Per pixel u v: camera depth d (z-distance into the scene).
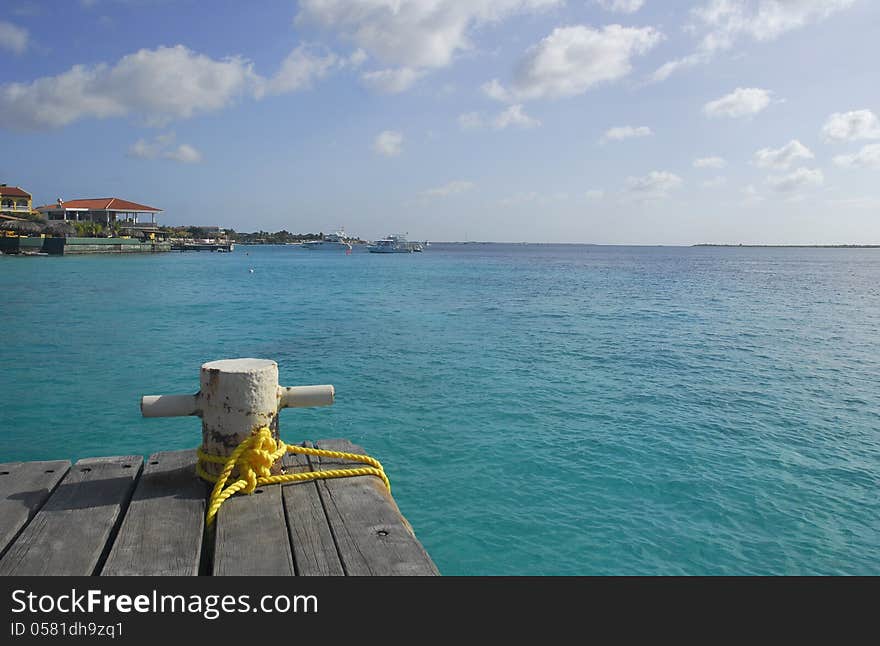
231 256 130.12
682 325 28.19
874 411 13.36
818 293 50.88
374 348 21.12
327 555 3.45
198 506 4.05
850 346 22.56
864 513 8.34
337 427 11.91
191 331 24.89
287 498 4.20
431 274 75.81
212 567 3.52
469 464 10.02
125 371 17.05
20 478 4.46
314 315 31.12
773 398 14.42
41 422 12.24
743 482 9.33
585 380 16.12
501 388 15.13
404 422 12.23
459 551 7.32
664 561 7.08
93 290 42.31
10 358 18.73
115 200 121.56
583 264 118.31
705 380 16.34
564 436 11.39
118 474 4.61
